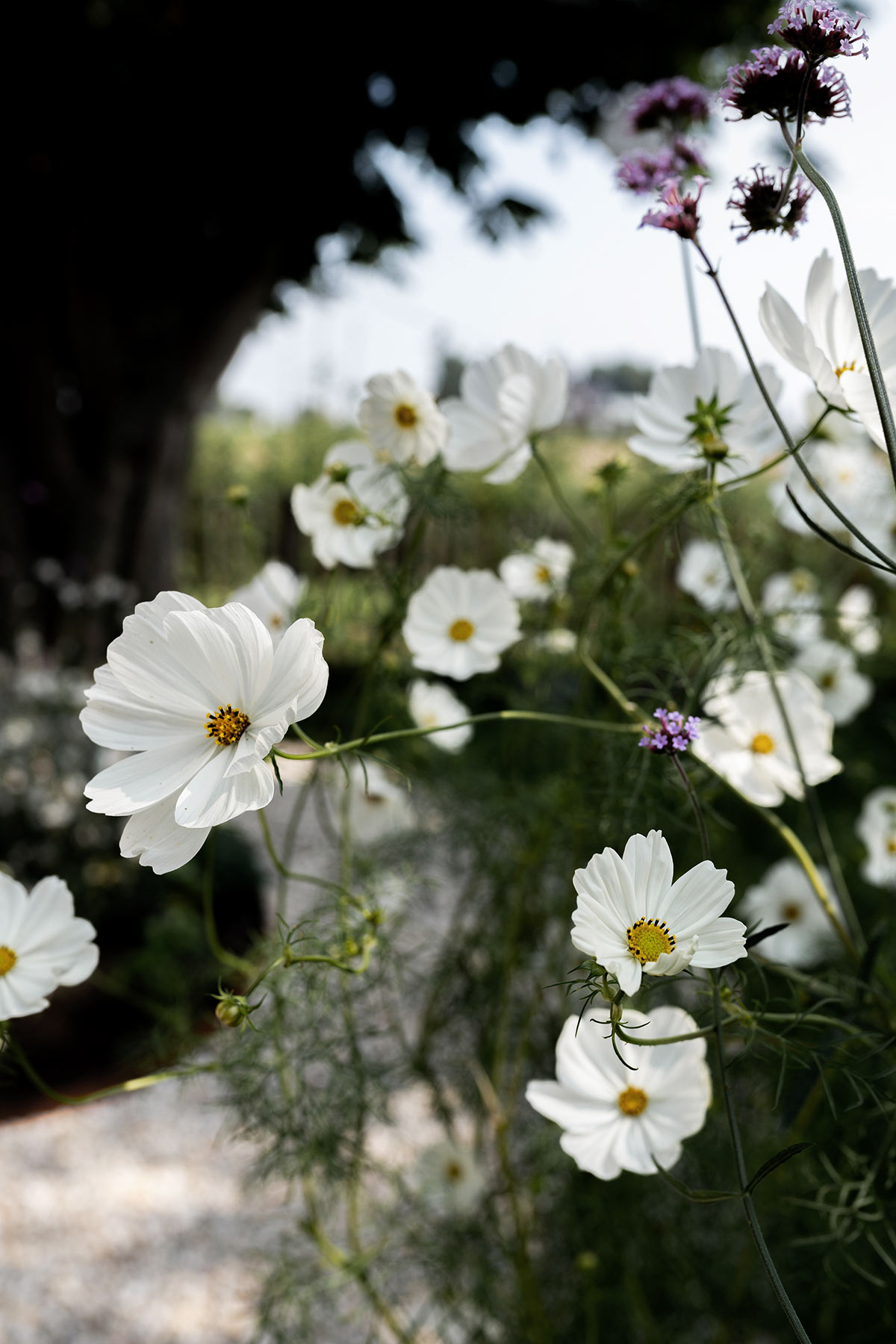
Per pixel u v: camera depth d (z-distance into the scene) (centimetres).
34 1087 156
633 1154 48
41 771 192
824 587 118
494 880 89
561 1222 84
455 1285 85
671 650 66
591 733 73
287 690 41
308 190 281
